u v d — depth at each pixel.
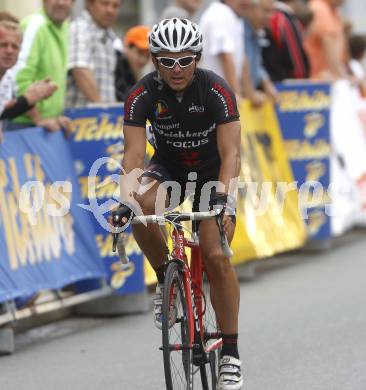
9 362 15.53
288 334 16.77
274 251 23.28
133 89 12.45
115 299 19.00
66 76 19.45
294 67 26.62
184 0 23.97
